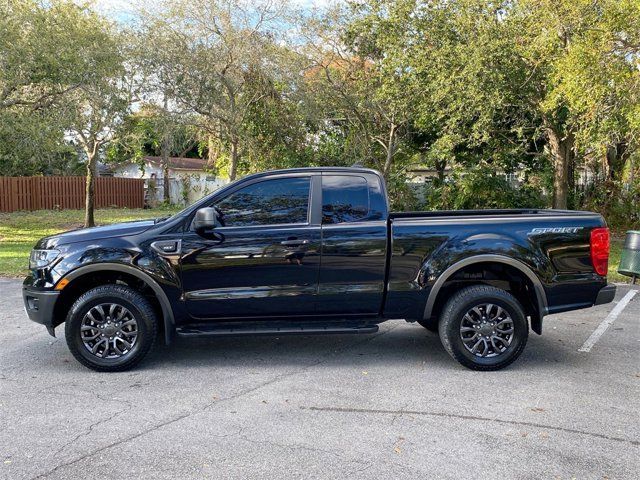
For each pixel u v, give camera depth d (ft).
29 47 43.32
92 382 16.28
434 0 44.88
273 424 13.35
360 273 17.42
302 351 19.49
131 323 17.25
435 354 19.17
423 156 62.64
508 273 18.11
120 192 101.30
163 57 47.52
